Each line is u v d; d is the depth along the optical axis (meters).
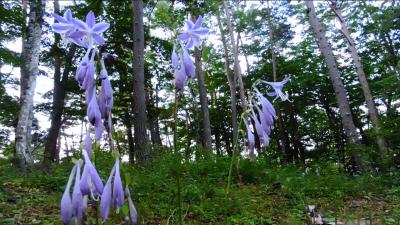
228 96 32.94
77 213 2.23
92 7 17.58
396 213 6.14
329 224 5.44
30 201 6.52
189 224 5.21
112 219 4.45
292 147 31.27
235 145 3.84
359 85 24.77
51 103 21.58
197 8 15.48
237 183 8.52
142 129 12.53
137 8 13.32
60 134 31.75
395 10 15.96
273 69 26.62
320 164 13.13
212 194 7.01
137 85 12.85
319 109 28.95
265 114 3.56
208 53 27.22
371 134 12.34
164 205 6.05
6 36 14.25
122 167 2.50
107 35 19.20
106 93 2.54
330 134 29.41
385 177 10.75
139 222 5.09
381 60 21.81
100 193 2.30
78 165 2.33
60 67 21.23
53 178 7.97
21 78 17.62
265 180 8.99
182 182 7.02
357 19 21.59
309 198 7.77
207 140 21.38
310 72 26.14
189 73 3.31
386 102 22.95
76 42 2.59
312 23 15.70
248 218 5.82
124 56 19.91
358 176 10.97
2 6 13.44
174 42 3.39
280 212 6.50
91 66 2.54
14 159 11.95
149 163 10.38
